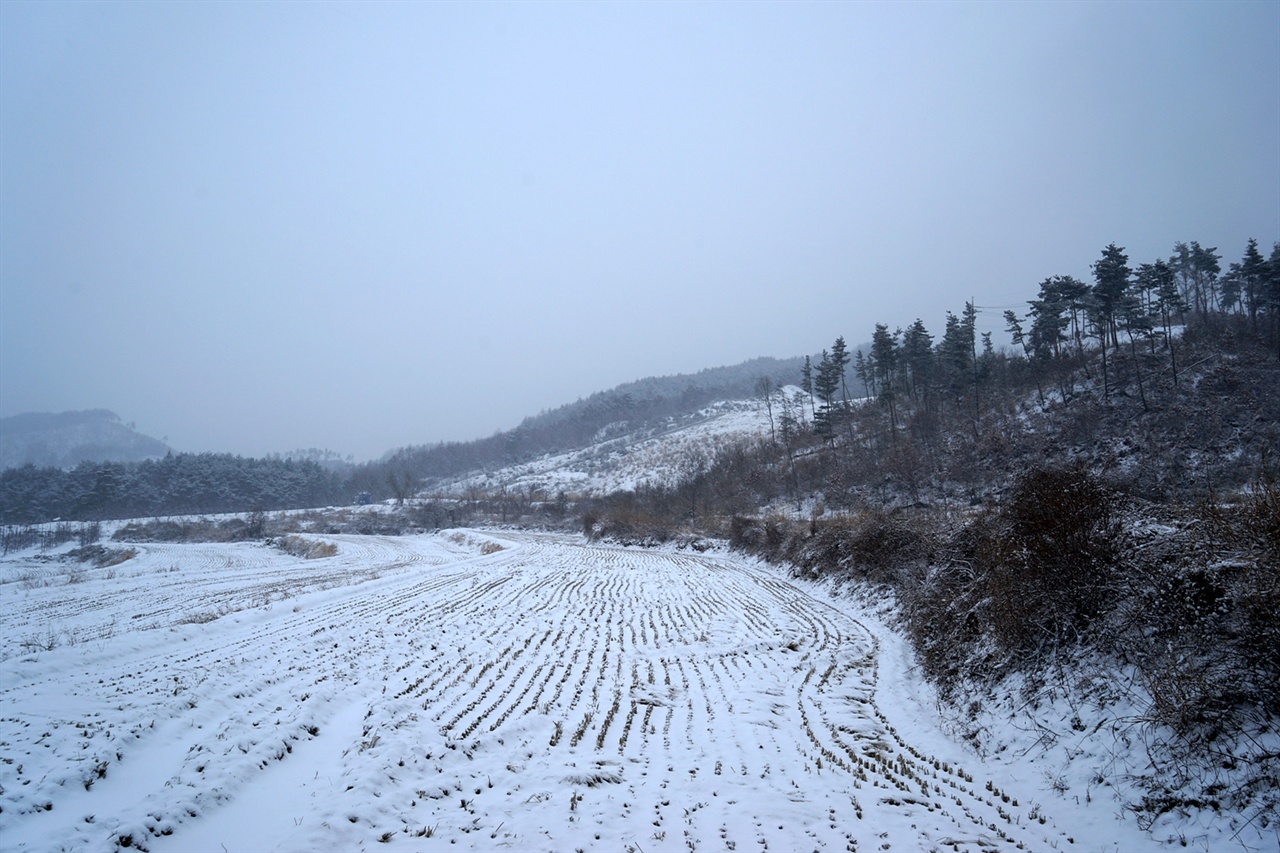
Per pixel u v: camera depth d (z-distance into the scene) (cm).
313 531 8019
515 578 2875
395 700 1059
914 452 4494
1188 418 3494
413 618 1844
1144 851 604
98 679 1166
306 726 945
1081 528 1003
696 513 5622
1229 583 784
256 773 797
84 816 671
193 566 4534
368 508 9756
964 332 5591
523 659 1391
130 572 4078
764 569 3095
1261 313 5231
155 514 10675
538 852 622
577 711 1068
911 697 1162
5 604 2450
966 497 3788
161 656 1367
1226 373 3875
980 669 1084
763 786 788
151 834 646
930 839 655
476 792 762
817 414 6425
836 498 4531
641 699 1138
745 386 17762
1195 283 6212
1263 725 645
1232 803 602
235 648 1445
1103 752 750
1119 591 923
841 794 766
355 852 619
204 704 1019
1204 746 665
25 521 9575
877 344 6256
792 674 1306
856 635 1642
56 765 766
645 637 1641
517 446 15850
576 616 1927
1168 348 4678
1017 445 4088
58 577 3794
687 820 696
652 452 10744
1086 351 5400
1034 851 629
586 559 3816
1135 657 827
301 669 1261
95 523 8188
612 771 827
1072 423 4047
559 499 7862
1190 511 987
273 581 3005
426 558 4412
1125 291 4750
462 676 1246
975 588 1276
